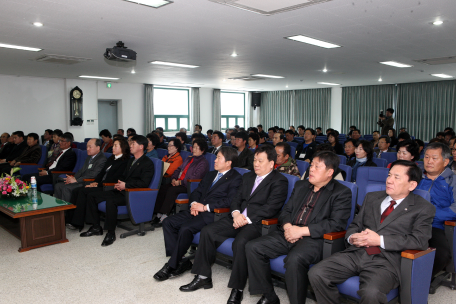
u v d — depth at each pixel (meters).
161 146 6.73
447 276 2.62
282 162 3.58
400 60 6.83
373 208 2.16
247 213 2.64
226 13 3.75
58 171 4.81
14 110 9.30
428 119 11.19
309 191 2.44
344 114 12.99
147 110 11.77
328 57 6.48
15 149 6.71
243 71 8.50
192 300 2.40
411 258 1.81
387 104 12.07
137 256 3.19
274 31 4.52
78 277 2.75
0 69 7.93
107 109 11.44
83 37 4.85
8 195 3.67
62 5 3.49
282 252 2.28
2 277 2.74
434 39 4.97
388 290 1.82
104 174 4.21
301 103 14.23
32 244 3.36
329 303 1.96
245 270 2.34
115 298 2.42
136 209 3.58
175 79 10.31
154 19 3.99
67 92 10.12
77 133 10.41
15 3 3.43
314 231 2.19
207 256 2.54
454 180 2.43
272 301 2.26
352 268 1.97
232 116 15.01
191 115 13.20
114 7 3.56
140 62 7.07
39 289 2.55
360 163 3.70
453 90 10.62
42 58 6.50
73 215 3.85
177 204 3.27
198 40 5.05
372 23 4.14
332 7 3.53
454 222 2.27
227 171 3.09
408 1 3.35
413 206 2.01
